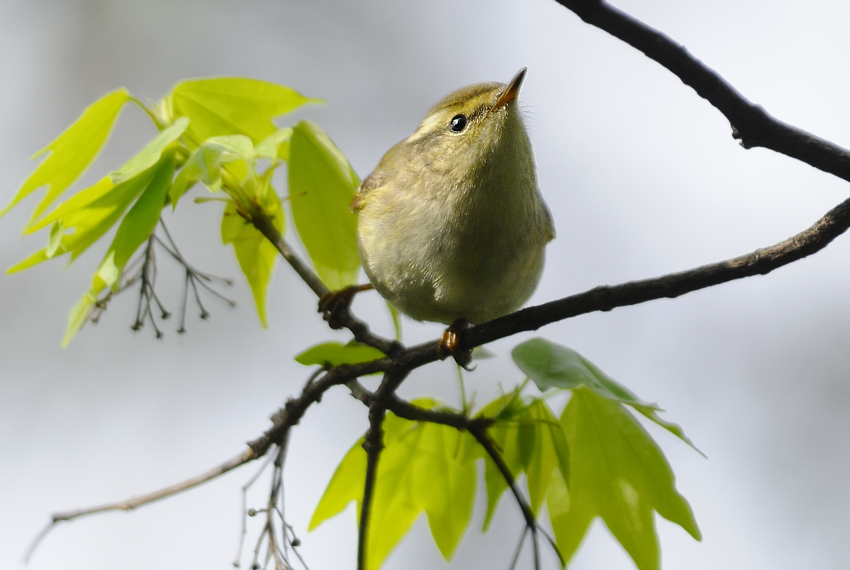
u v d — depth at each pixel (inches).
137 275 275.1
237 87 300.4
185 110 301.4
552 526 267.9
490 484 275.4
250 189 300.4
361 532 260.8
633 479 264.5
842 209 204.7
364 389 272.7
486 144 293.0
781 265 212.5
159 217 251.8
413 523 289.3
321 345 268.1
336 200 318.0
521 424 267.9
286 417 267.6
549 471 270.1
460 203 295.4
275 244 298.8
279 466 264.4
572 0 193.3
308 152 310.0
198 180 250.7
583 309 237.5
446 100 312.7
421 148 313.3
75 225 256.8
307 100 305.9
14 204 271.0
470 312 315.9
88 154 282.4
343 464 285.0
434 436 286.0
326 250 323.0
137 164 237.0
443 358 262.8
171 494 261.4
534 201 305.4
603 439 267.9
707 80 201.6
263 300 316.2
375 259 313.0
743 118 206.4
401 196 310.2
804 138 208.5
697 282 221.5
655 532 261.9
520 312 249.4
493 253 299.1
